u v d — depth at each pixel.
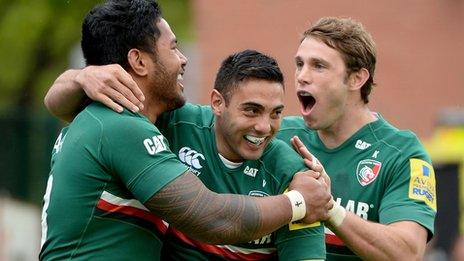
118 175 14.95
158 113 15.79
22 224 40.41
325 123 17.28
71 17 68.31
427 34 38.72
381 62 39.16
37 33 68.56
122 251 15.02
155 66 15.47
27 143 42.41
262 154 15.91
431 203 17.20
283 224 15.14
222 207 14.80
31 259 40.22
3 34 68.75
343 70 17.16
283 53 40.03
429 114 38.72
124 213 15.04
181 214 14.71
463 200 29.22
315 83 17.09
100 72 15.19
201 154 16.00
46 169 42.31
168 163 14.88
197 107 16.62
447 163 29.50
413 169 17.25
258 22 40.41
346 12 39.31
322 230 15.77
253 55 15.36
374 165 17.38
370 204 17.31
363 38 17.30
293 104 38.47
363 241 16.27
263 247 15.84
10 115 42.44
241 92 15.20
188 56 50.62
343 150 17.61
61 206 15.12
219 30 41.03
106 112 15.16
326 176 15.73
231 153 15.84
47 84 70.12
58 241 15.12
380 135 17.61
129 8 15.48
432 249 29.22
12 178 42.25
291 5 39.94
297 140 16.12
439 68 38.62
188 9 68.12
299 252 15.51
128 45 15.45
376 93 39.28
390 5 38.91
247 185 15.84
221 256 15.75
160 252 15.53
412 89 38.88
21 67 70.12
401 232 16.58
